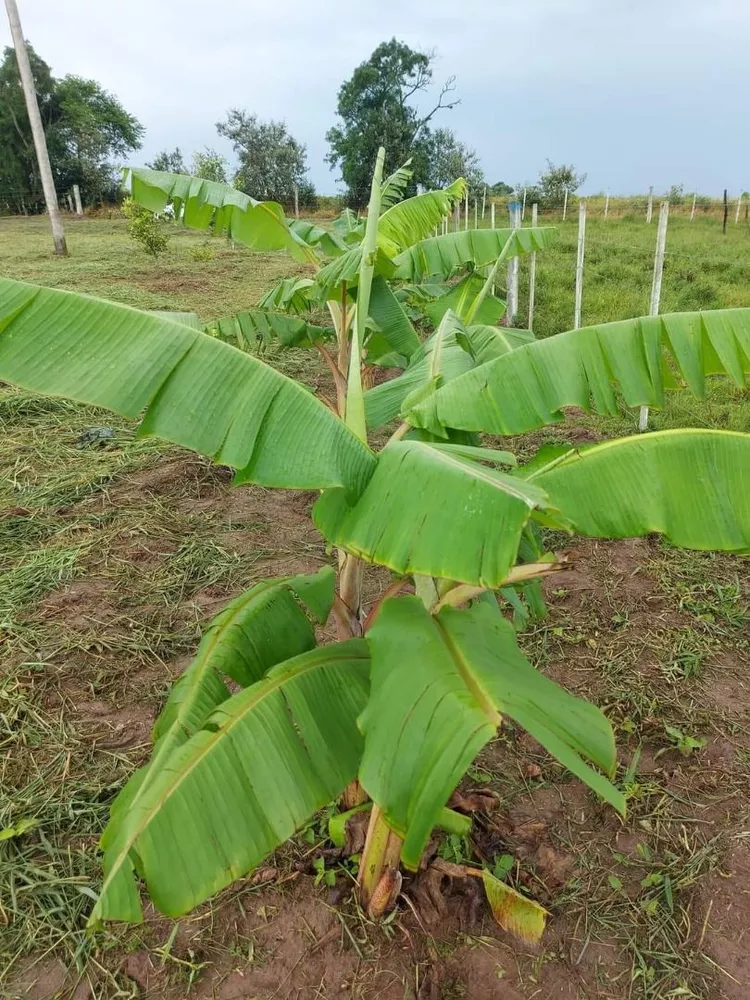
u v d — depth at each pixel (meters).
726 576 4.41
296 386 1.79
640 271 12.32
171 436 1.61
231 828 1.58
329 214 33.62
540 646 3.75
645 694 3.38
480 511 1.42
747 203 22.08
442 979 2.15
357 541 1.56
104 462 6.07
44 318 1.68
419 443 1.75
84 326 1.71
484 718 1.37
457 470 1.54
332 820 2.41
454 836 2.53
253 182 34.22
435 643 1.64
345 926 2.28
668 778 2.92
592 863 2.55
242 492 5.61
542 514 1.73
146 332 1.74
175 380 1.68
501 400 2.03
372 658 1.66
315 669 1.88
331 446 1.69
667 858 2.57
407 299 6.27
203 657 2.11
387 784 1.41
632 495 1.88
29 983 2.13
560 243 16.42
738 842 2.63
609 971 2.19
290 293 4.62
